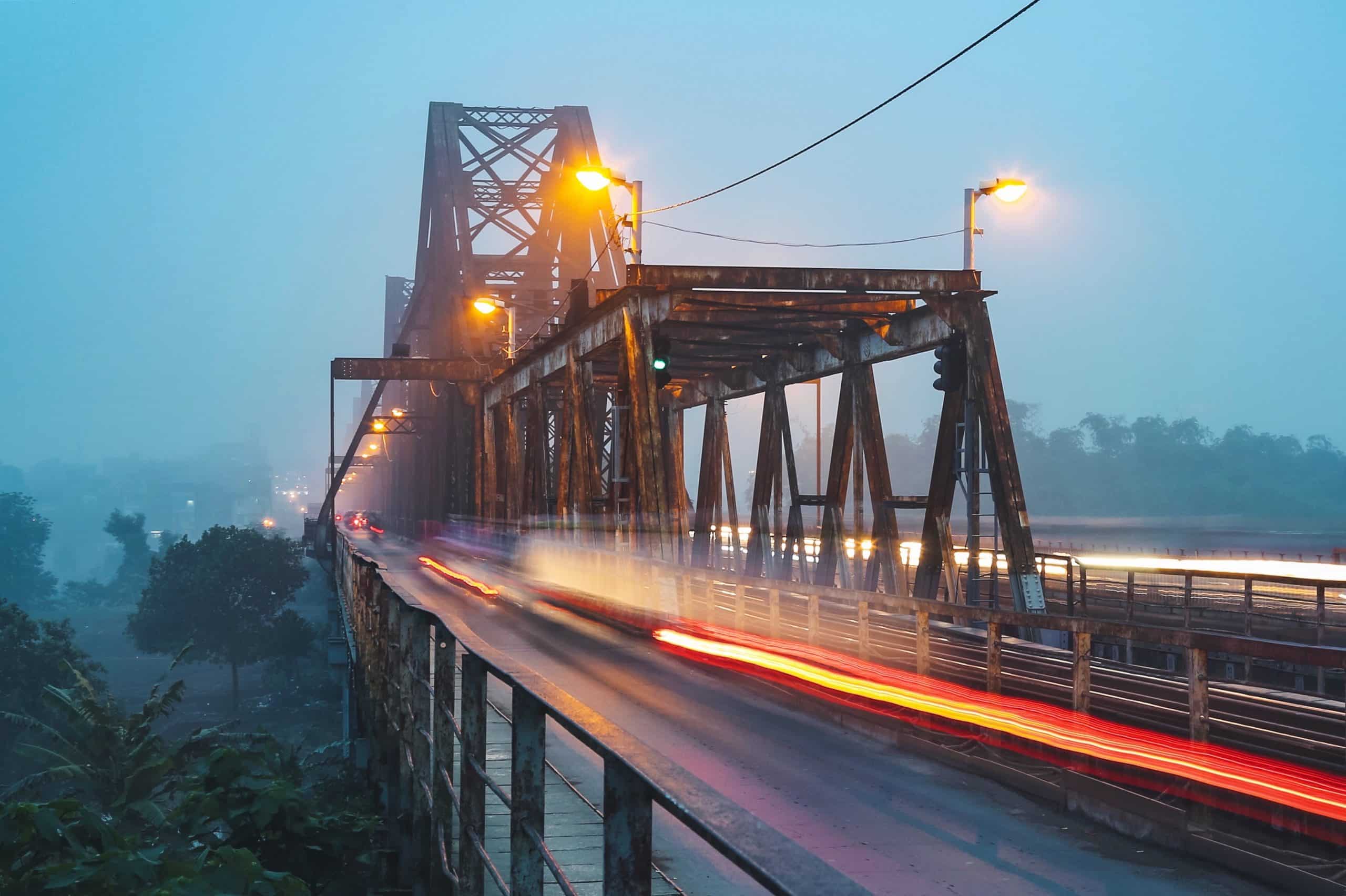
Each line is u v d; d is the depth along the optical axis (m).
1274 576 16.92
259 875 6.11
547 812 8.59
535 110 71.50
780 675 15.13
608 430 44.81
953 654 14.81
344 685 34.22
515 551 42.16
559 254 65.25
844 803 9.29
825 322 24.16
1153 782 8.25
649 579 22.33
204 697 85.69
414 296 79.50
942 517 19.75
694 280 21.95
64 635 60.00
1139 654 20.30
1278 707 9.41
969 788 9.88
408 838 8.45
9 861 6.38
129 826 21.02
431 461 70.19
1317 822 6.98
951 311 19.91
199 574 81.88
